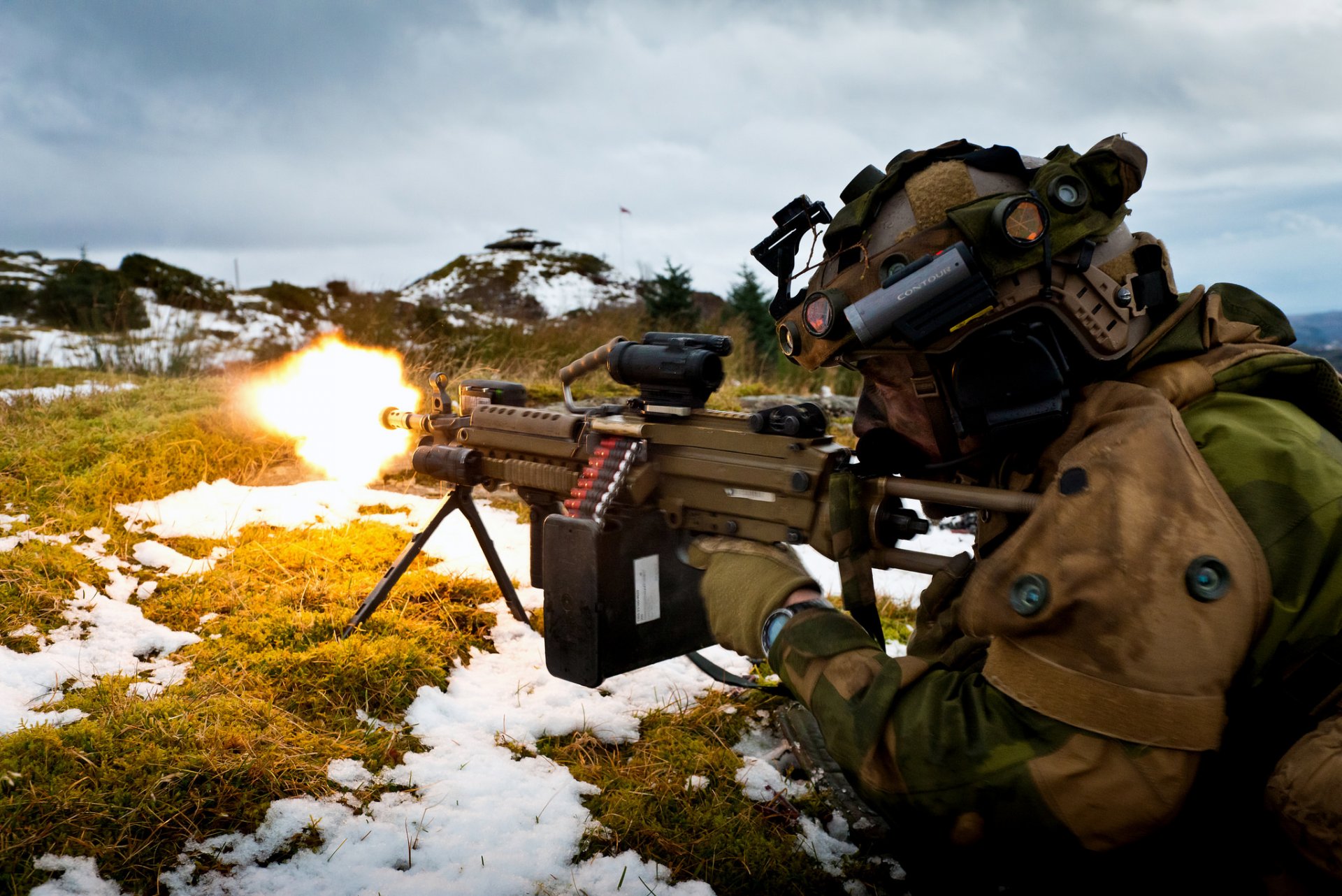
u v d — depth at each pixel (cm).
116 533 362
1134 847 159
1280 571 138
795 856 214
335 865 195
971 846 150
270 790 212
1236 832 152
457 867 198
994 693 148
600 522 221
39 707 238
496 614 329
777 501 200
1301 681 138
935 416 172
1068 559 141
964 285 151
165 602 311
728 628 191
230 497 419
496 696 278
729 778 240
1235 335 170
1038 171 163
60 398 527
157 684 255
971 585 154
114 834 192
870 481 180
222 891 184
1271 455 145
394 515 427
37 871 179
